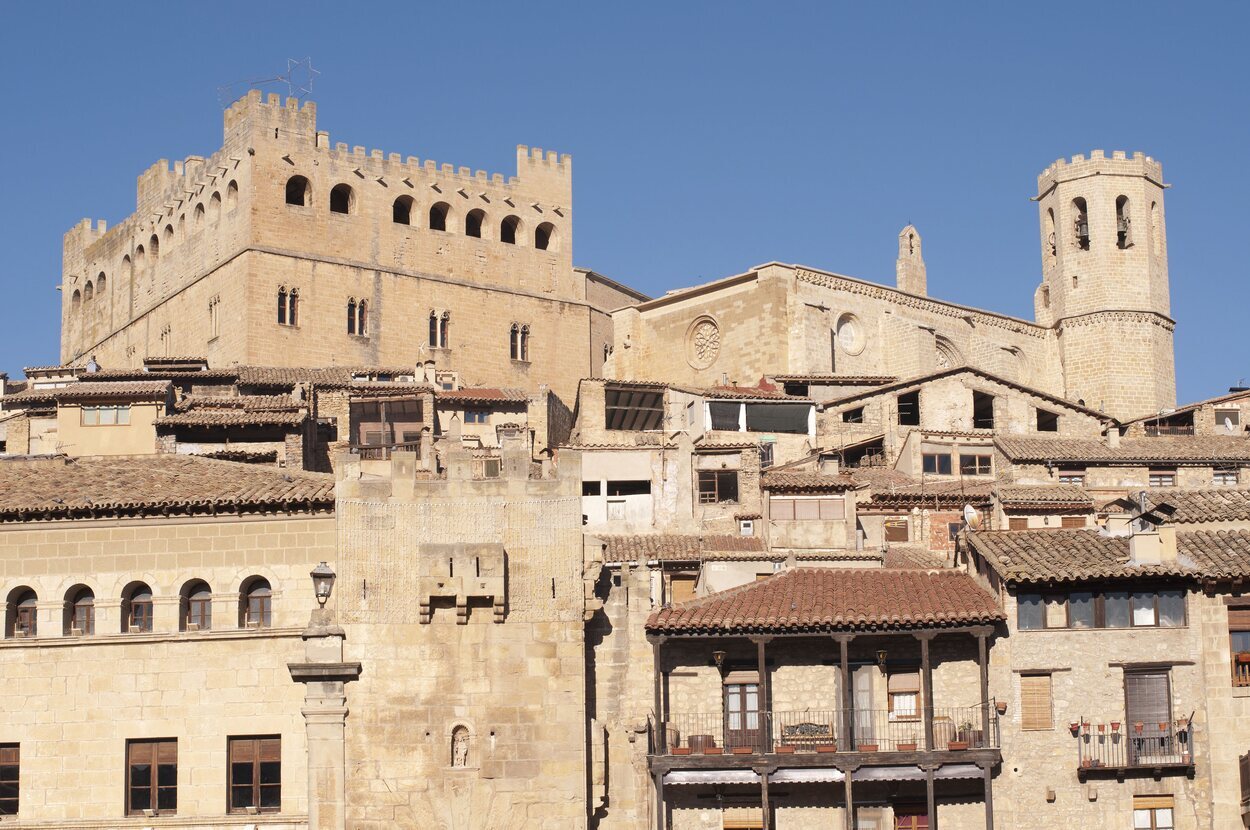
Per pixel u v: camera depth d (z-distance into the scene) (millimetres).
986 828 63469
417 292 149000
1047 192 162000
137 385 94875
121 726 60875
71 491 63938
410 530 61719
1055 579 65188
